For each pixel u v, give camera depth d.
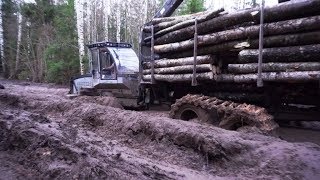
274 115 7.89
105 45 12.08
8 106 11.21
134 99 11.34
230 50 7.91
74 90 14.34
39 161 4.99
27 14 35.28
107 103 10.78
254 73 7.42
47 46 29.88
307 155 5.21
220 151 5.51
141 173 4.76
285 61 6.91
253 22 7.55
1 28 39.22
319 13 6.57
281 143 5.79
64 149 5.27
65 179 4.34
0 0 39.59
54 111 10.00
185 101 8.27
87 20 30.03
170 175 4.88
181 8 22.89
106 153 5.67
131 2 32.41
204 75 8.30
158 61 9.77
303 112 7.63
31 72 35.03
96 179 4.30
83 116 8.66
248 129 6.95
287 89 7.49
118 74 11.47
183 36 9.04
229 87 8.53
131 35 30.72
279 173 4.91
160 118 7.19
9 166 4.91
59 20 28.83
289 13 6.79
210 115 7.89
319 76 6.29
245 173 5.09
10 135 6.21
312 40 6.53
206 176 5.03
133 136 6.97
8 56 39.72
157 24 9.96
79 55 24.55
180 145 6.08
